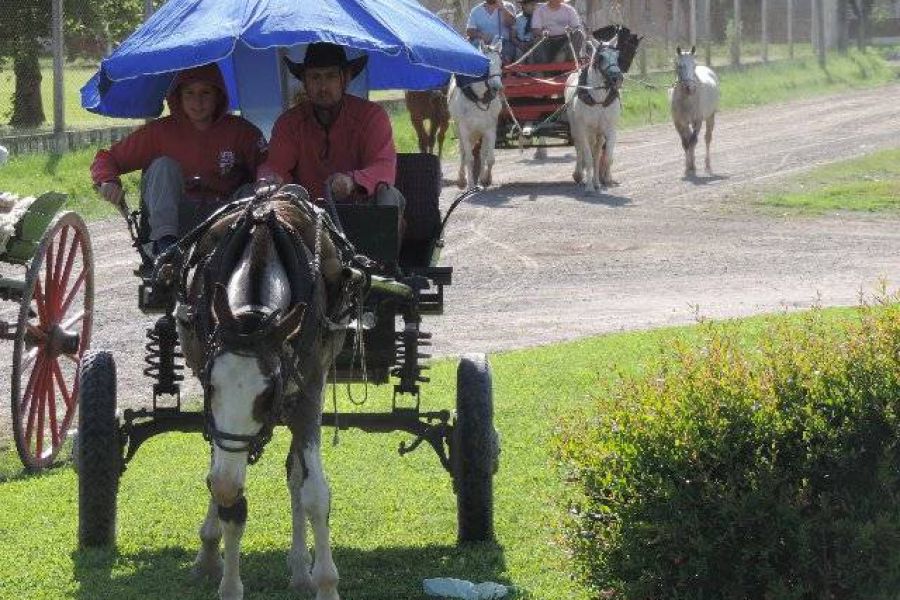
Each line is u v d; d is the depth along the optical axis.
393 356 8.74
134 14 37.91
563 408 12.45
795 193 29.53
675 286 20.11
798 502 6.91
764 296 19.22
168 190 9.03
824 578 6.92
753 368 7.47
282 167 9.14
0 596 8.21
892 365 7.20
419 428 8.95
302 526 8.25
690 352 8.15
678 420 7.16
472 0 43.59
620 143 39.81
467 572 8.56
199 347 7.42
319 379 7.52
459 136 29.86
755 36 73.81
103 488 8.84
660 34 61.56
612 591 7.45
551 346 15.81
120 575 8.56
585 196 29.28
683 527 7.01
